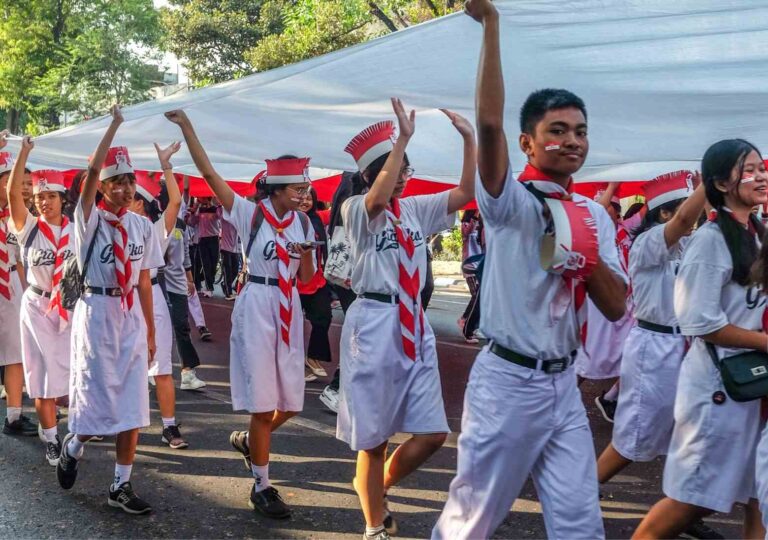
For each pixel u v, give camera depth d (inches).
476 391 124.9
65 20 1406.3
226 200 195.0
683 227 174.2
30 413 287.3
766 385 131.5
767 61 146.9
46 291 234.5
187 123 190.9
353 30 852.0
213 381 333.7
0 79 1386.6
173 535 181.3
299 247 195.6
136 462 231.1
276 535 181.6
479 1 112.3
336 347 416.2
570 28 151.1
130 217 200.7
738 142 137.1
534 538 179.9
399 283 169.2
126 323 195.0
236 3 1493.6
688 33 146.9
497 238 122.2
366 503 169.3
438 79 181.8
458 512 127.5
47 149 264.5
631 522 188.4
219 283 679.1
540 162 120.5
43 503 200.4
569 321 121.6
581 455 122.6
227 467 227.0
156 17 1439.5
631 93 158.7
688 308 135.9
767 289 128.1
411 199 178.7
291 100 199.5
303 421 273.6
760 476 128.8
